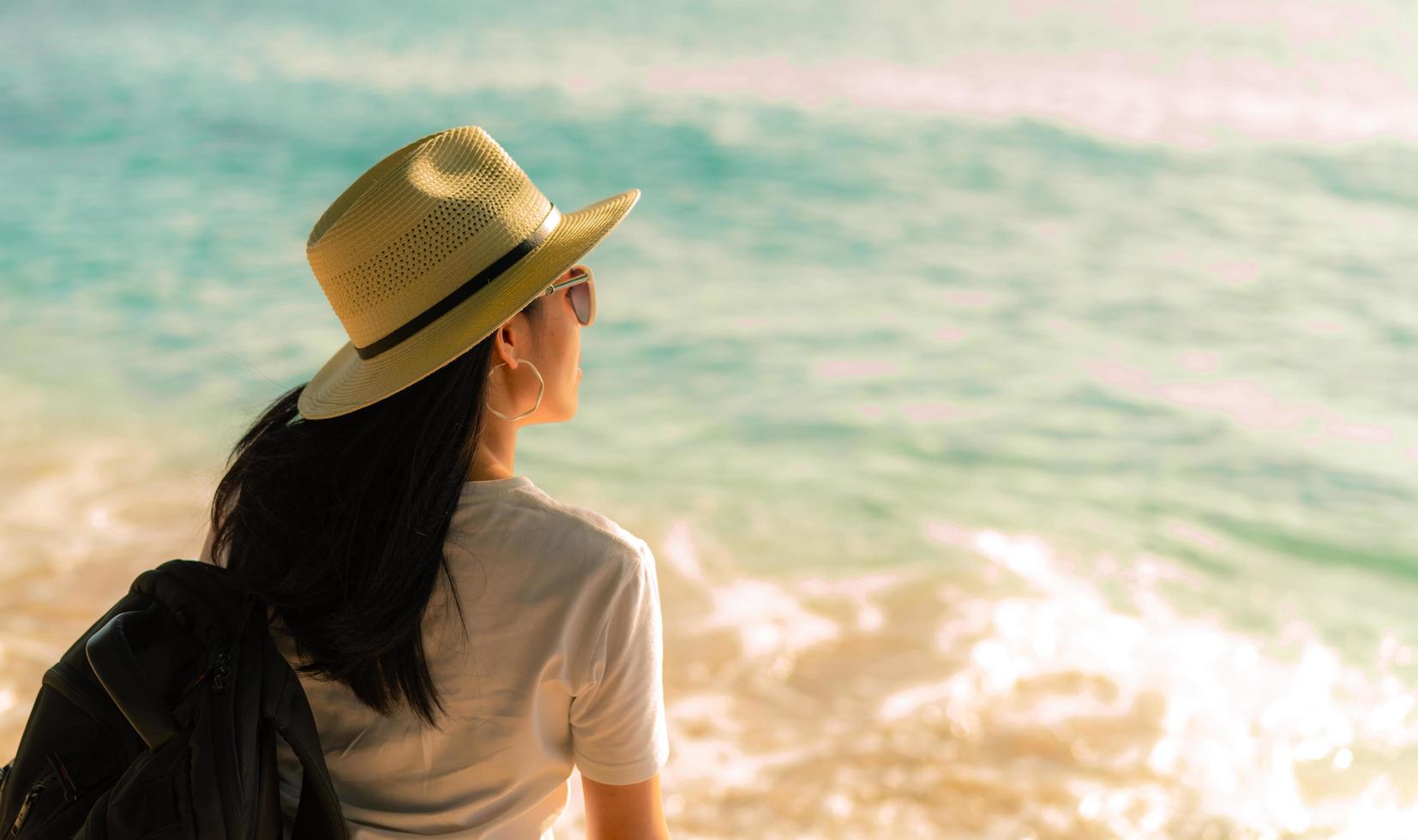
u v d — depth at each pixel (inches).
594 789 56.8
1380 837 127.6
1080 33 1024.2
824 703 149.2
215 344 282.4
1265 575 186.4
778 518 202.2
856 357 291.7
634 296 340.5
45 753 53.3
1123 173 529.3
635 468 223.3
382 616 51.6
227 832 50.4
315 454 53.2
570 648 53.4
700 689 151.7
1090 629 167.5
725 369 281.4
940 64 839.1
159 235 389.7
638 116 629.6
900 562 186.5
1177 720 146.9
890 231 425.4
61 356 269.7
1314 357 294.5
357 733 56.2
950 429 245.9
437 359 51.5
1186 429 247.3
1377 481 221.8
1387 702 152.9
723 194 478.0
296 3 1079.6
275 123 595.8
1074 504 210.8
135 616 52.9
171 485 202.1
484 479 55.2
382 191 53.7
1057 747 140.8
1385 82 807.7
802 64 817.5
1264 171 533.3
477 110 640.4
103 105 626.5
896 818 128.6
